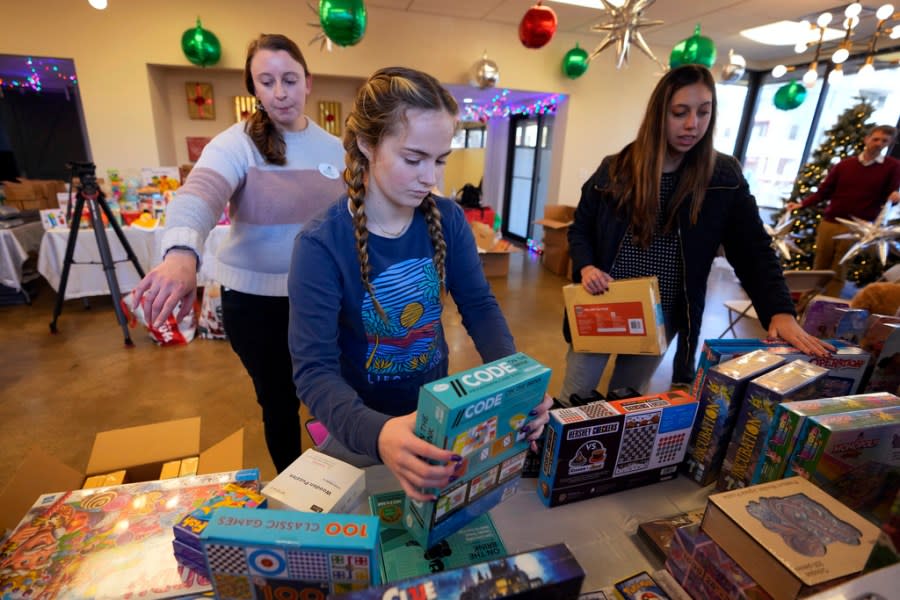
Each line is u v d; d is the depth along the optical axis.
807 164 4.57
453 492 0.59
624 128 5.55
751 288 1.31
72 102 4.91
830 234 3.90
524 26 3.15
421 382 0.92
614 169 1.42
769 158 6.06
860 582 0.41
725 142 6.41
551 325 3.59
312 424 1.42
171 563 0.64
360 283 0.77
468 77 4.80
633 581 0.63
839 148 4.32
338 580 0.53
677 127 1.23
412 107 0.61
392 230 0.78
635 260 1.43
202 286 3.73
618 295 1.30
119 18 3.82
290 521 0.55
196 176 1.08
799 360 0.84
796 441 0.69
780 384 0.75
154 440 1.01
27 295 3.64
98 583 0.62
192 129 4.63
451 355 3.04
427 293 0.83
